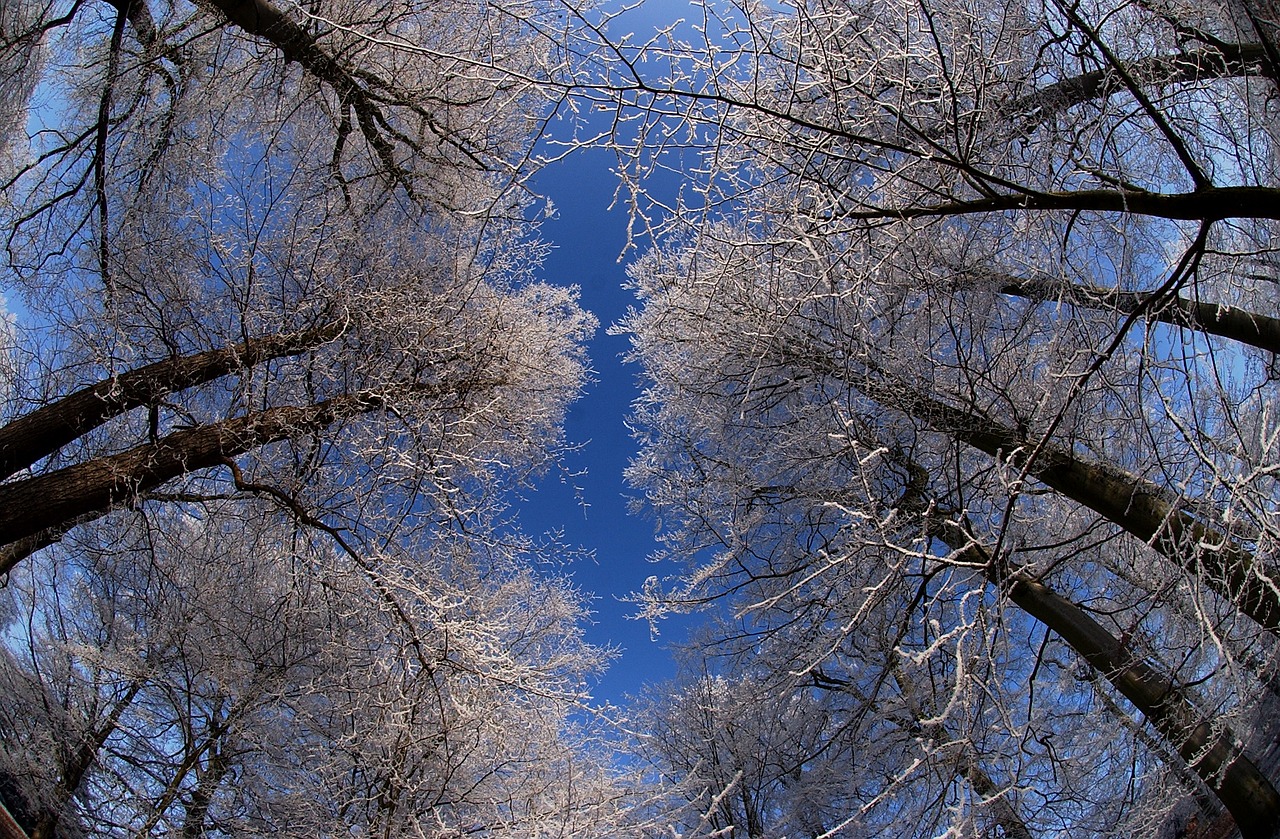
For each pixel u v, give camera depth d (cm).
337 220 588
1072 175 398
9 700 552
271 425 544
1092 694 572
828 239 393
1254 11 352
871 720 621
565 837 493
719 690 820
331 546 589
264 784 570
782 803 761
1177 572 352
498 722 529
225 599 584
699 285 429
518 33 495
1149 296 370
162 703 607
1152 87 374
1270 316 507
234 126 568
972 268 468
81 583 651
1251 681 390
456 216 620
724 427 655
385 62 568
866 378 489
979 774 479
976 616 313
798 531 657
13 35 516
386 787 521
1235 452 312
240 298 570
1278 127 401
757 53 343
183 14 566
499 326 644
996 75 371
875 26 355
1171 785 479
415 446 573
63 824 535
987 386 510
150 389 532
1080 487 459
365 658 545
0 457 491
